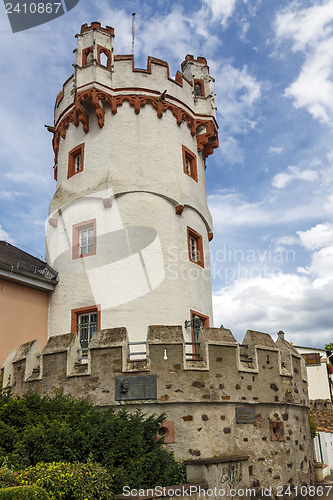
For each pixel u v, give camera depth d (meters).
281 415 14.16
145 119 19.91
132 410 12.28
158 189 18.83
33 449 9.38
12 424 10.32
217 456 12.23
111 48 20.48
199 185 21.14
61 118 21.55
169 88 20.78
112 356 12.84
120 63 20.48
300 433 14.91
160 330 13.07
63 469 8.55
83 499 8.27
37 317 18.08
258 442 13.16
